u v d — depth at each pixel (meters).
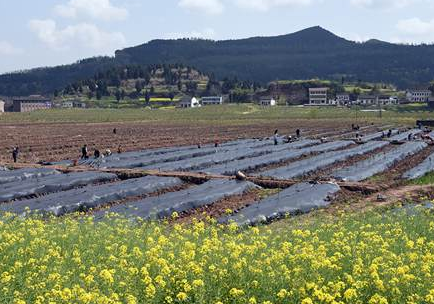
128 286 12.88
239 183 39.44
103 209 31.22
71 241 18.70
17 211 30.45
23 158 59.34
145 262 15.23
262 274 13.59
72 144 75.44
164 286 12.93
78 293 12.03
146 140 83.19
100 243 18.34
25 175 44.25
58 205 31.94
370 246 17.58
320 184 38.22
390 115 176.38
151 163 55.19
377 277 13.07
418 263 15.16
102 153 62.78
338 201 34.91
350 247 17.78
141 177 42.50
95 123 136.62
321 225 23.86
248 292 12.93
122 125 127.38
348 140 77.69
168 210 31.06
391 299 12.62
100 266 14.82
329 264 14.14
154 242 18.39
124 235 20.50
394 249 18.06
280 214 30.58
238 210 32.16
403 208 30.42
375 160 54.62
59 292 11.82
